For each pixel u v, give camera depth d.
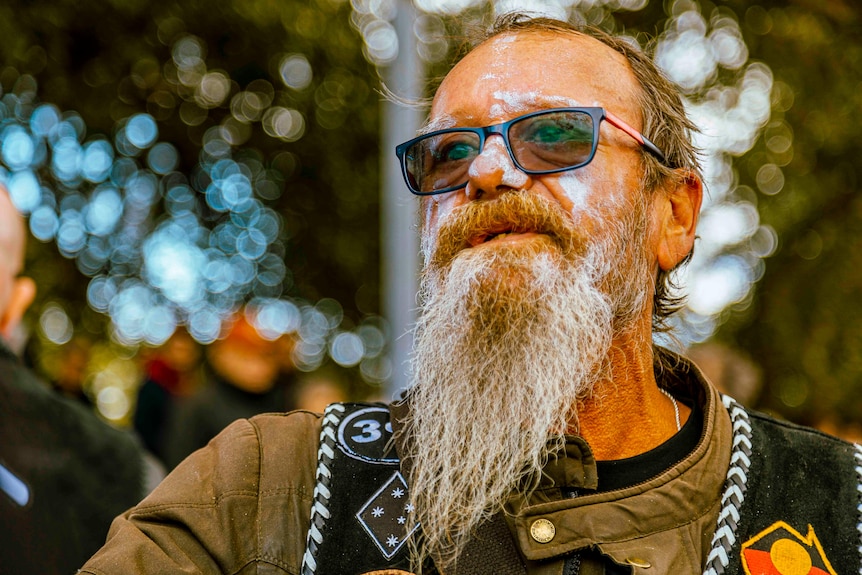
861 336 5.93
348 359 7.82
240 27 6.96
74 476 2.06
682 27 5.46
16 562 1.94
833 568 1.30
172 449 4.02
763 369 6.09
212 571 1.29
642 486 1.31
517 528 1.28
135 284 7.35
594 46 1.50
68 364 4.89
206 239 7.55
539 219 1.34
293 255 7.77
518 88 1.42
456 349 1.36
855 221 6.02
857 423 5.34
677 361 1.55
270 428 1.43
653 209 1.50
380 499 1.34
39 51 6.67
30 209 6.89
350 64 7.00
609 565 1.26
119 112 7.11
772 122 5.75
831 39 5.58
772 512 1.33
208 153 7.50
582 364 1.36
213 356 4.21
